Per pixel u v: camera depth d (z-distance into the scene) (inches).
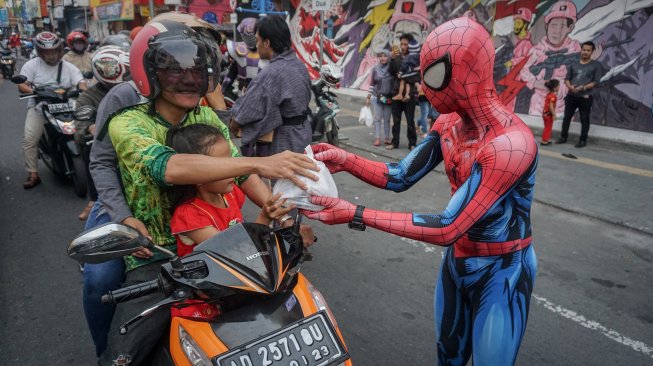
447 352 87.2
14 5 1546.5
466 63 65.3
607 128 344.5
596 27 341.7
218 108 147.5
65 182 253.1
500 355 75.5
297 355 62.1
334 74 299.4
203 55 76.4
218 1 630.5
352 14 537.6
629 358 118.3
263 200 87.7
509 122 68.3
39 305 140.9
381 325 131.2
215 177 66.6
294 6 619.5
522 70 390.6
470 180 67.3
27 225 197.9
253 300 65.1
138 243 62.9
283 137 147.4
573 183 252.8
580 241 185.8
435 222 66.8
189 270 61.5
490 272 74.9
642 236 190.4
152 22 78.5
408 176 83.1
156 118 81.5
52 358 118.0
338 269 162.7
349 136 366.0
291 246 69.6
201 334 63.0
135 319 59.6
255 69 323.3
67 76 239.9
